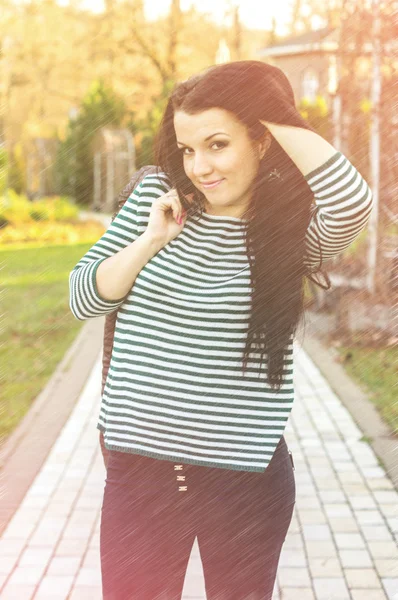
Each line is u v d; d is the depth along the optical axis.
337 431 4.14
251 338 1.38
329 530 2.92
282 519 1.49
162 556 1.47
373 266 6.11
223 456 1.42
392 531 2.90
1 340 6.83
